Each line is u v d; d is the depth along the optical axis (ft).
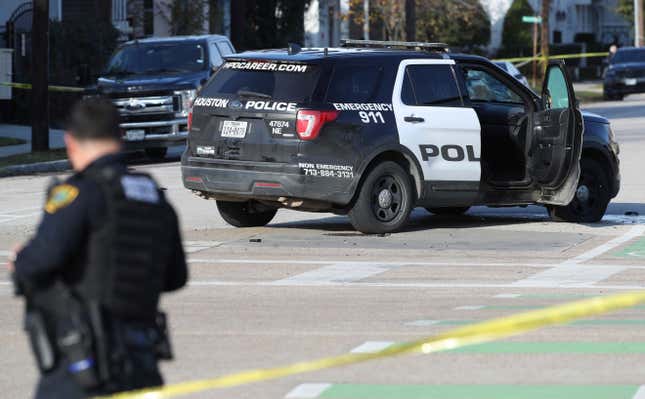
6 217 163.53
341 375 75.10
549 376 74.33
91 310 44.39
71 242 44.78
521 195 148.87
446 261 124.06
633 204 175.11
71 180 45.96
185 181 143.02
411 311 96.48
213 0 417.49
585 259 125.49
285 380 73.87
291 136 133.59
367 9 494.18
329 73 135.44
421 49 148.46
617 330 88.79
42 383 44.70
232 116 137.59
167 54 248.93
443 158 142.51
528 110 148.66
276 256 127.54
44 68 254.68
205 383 46.34
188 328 90.43
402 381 73.41
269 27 469.98
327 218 160.97
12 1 347.56
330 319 93.40
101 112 46.88
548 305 98.02
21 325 93.35
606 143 155.63
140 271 45.34
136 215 45.55
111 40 355.56
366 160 136.15
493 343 84.53
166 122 238.89
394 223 140.15
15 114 332.80
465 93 145.28
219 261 124.36
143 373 44.86
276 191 134.62
